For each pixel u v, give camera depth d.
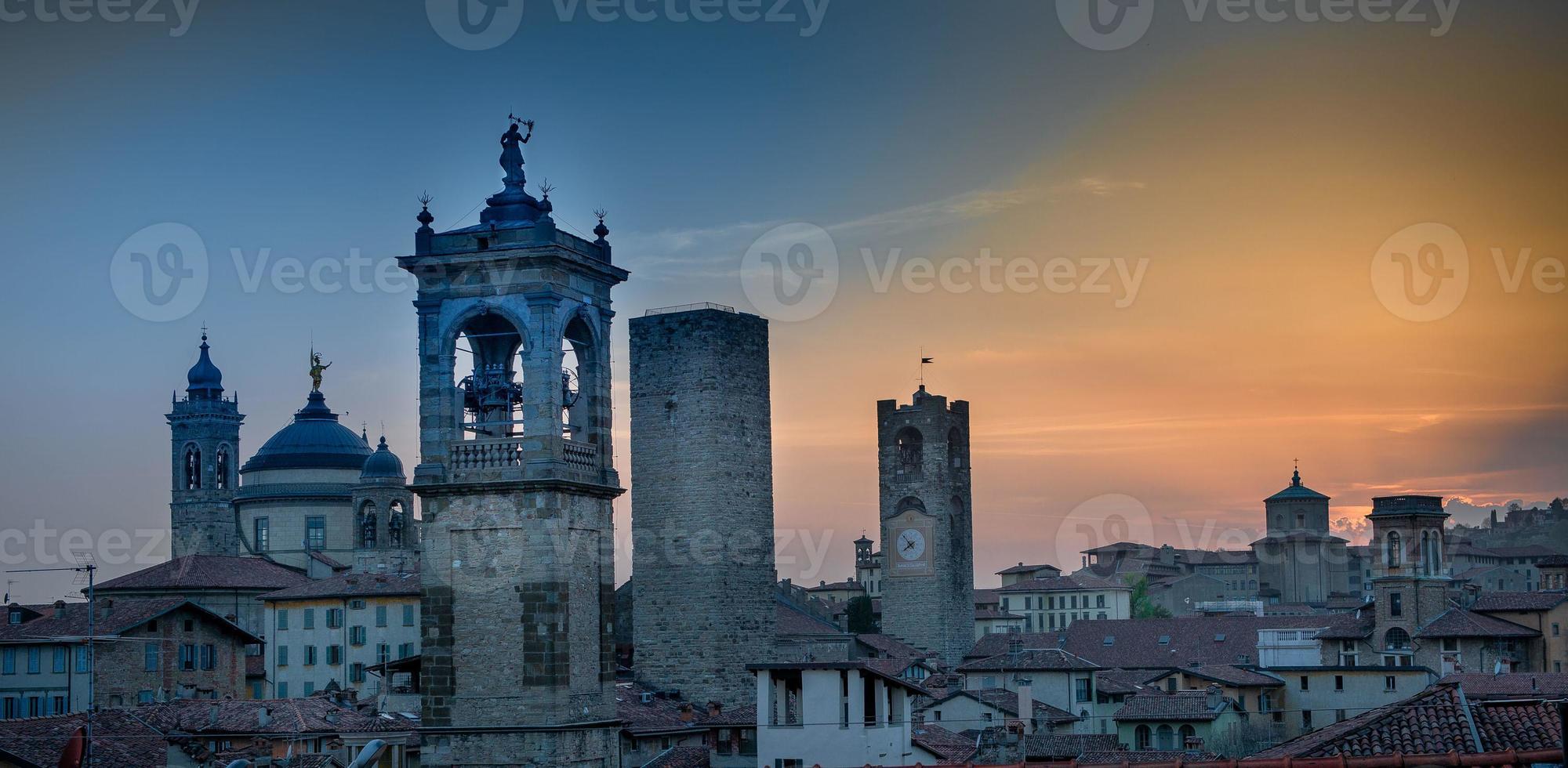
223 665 180.62
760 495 173.62
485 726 108.38
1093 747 145.12
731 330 171.12
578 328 115.44
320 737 134.38
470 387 113.44
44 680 167.50
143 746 128.50
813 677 124.25
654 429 171.38
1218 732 162.00
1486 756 63.00
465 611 109.81
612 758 112.88
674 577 169.12
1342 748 78.06
